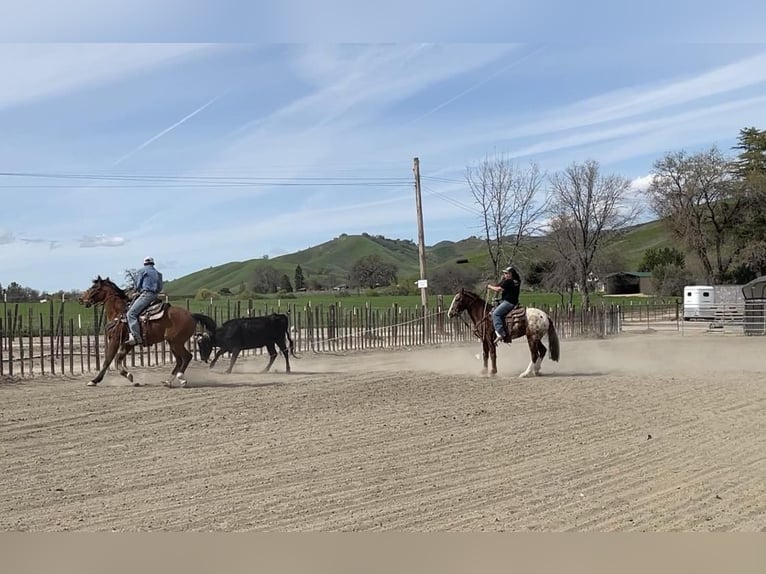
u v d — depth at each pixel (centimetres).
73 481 829
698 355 2486
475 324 1809
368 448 994
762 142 5844
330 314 2702
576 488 812
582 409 1310
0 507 739
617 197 5694
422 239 3241
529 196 5850
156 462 912
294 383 1588
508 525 692
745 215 5828
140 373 1767
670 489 810
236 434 1073
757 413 1280
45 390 1467
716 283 5997
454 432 1102
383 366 2050
